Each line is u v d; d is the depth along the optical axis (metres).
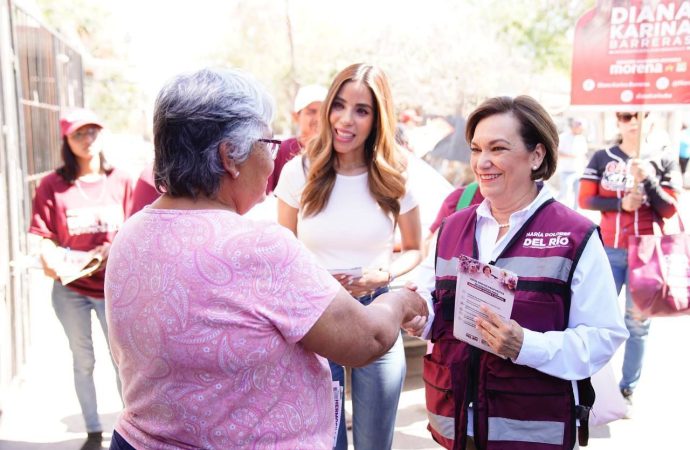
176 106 1.45
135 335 1.46
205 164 1.46
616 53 4.11
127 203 4.05
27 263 4.83
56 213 3.88
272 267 1.42
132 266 1.49
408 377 4.87
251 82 1.52
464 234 2.21
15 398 4.69
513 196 2.09
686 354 5.70
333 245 2.95
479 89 10.13
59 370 5.34
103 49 15.46
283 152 3.83
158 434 1.45
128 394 1.52
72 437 4.14
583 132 11.45
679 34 3.95
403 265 3.04
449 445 2.17
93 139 3.88
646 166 4.45
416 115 9.50
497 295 1.91
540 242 2.02
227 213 1.48
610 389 2.30
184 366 1.40
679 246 4.36
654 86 4.06
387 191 2.93
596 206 4.66
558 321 1.99
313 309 1.43
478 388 2.06
